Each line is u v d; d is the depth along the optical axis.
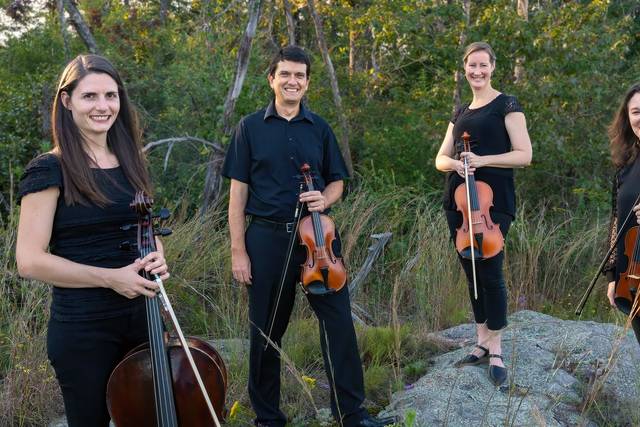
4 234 4.79
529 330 4.56
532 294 6.05
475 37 8.60
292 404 3.85
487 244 3.67
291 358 4.28
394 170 9.42
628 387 3.79
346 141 9.12
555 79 8.23
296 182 3.28
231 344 4.42
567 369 4.01
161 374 2.39
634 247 3.04
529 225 6.99
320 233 3.23
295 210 3.26
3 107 8.88
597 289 6.31
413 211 7.20
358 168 9.59
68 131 2.36
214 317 5.01
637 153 3.19
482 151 3.83
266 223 3.29
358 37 11.85
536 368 3.95
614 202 3.32
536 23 8.38
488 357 4.01
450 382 3.79
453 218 3.89
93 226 2.36
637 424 3.48
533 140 8.35
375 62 11.45
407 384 4.10
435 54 9.02
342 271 3.25
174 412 2.40
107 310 2.38
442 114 9.27
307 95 9.68
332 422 3.64
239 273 3.32
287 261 3.27
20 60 11.84
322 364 4.37
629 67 10.80
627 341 4.30
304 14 12.30
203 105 7.79
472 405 3.60
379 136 9.79
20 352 3.89
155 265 2.33
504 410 3.55
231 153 3.35
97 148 2.45
